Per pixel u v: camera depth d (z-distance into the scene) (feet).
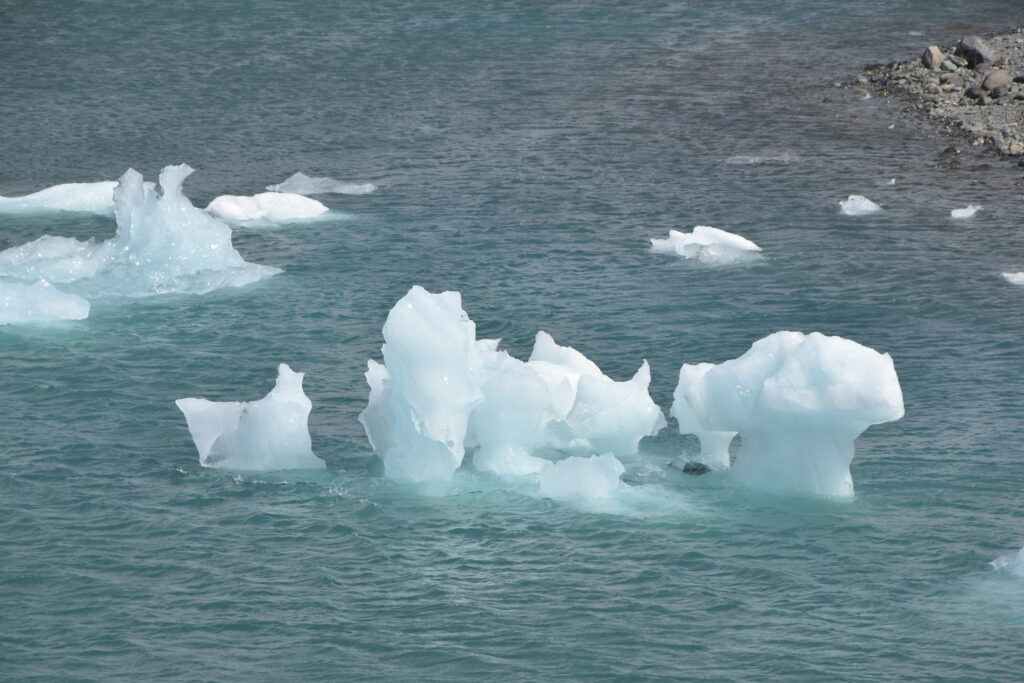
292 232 523.29
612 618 241.35
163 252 456.04
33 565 258.98
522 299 434.71
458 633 236.43
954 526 275.59
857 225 522.47
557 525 278.67
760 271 463.83
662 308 424.46
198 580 254.47
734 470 300.81
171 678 222.28
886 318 411.75
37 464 305.32
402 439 302.04
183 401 309.42
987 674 222.89
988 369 365.81
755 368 288.92
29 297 415.44
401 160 653.30
